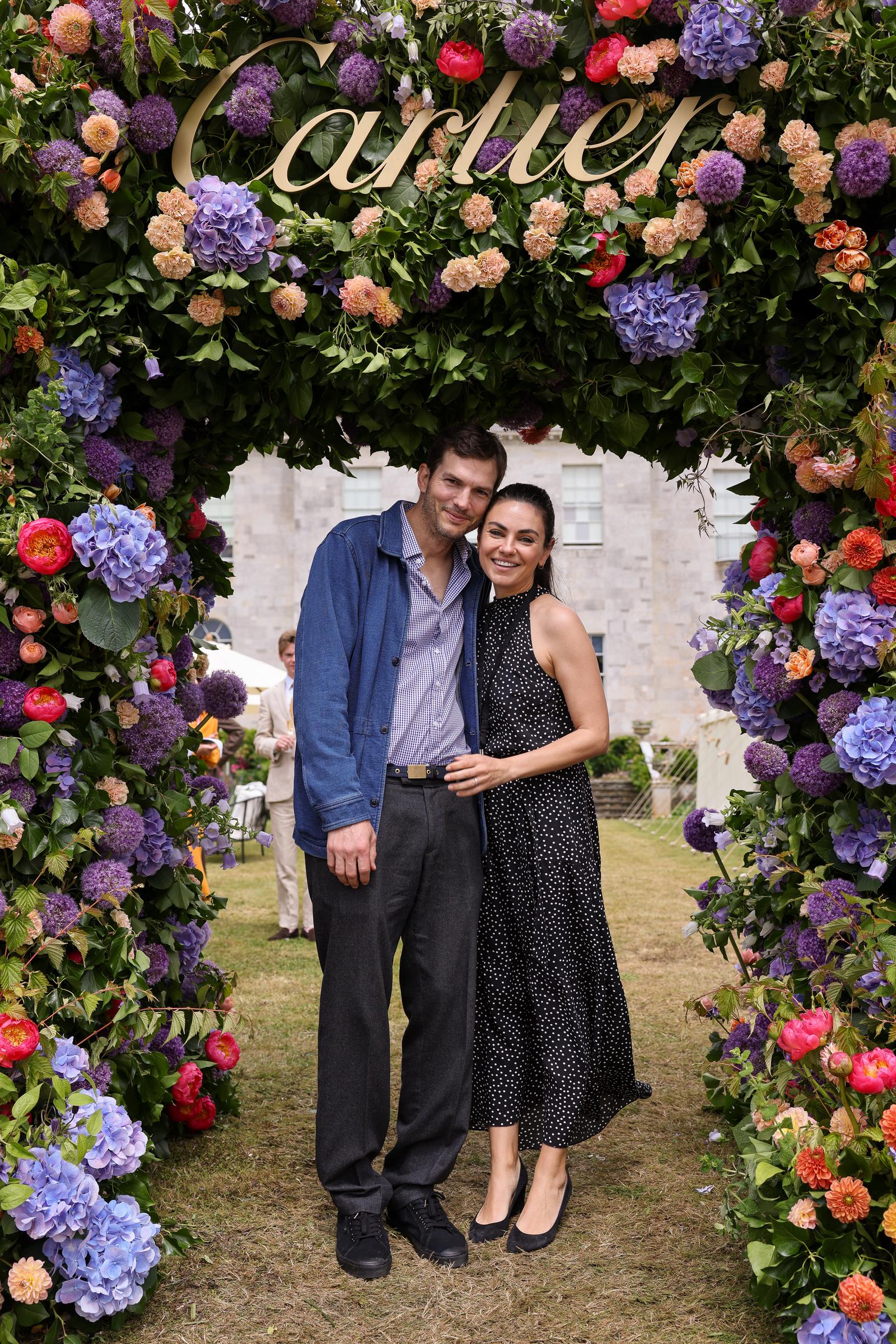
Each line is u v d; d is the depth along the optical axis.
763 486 2.75
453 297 2.56
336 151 2.51
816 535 2.57
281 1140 3.28
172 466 2.95
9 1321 2.13
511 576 2.76
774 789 2.82
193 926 3.23
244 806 10.53
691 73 2.46
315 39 2.52
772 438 2.61
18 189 2.38
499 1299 2.36
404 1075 2.72
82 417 2.47
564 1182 2.72
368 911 2.55
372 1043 2.56
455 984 2.66
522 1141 2.92
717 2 2.31
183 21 2.46
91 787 2.54
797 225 2.52
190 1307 2.33
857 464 2.44
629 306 2.47
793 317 2.58
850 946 2.43
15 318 2.31
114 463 2.54
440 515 2.61
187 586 2.97
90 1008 2.38
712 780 12.03
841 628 2.38
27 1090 2.24
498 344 2.56
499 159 2.48
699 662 2.76
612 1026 2.84
